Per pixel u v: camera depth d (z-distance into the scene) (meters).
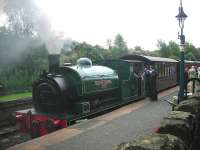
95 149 7.30
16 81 31.22
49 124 11.53
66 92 11.98
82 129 9.30
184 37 11.67
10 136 13.47
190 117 4.94
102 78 14.10
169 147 3.24
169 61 23.77
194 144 5.20
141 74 17.91
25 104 19.56
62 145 7.63
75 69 12.53
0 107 17.48
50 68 13.10
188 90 13.73
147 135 3.53
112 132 8.94
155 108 13.35
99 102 14.17
